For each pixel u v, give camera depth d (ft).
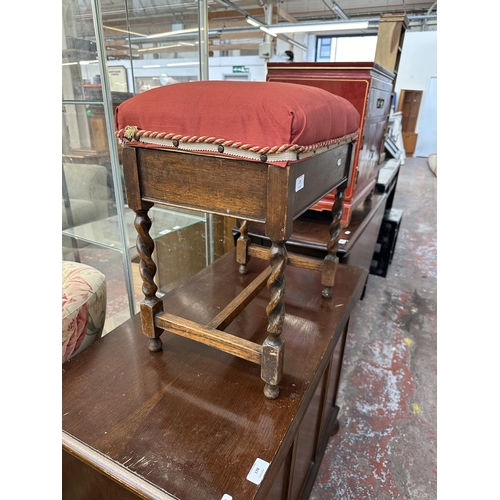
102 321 2.60
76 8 2.85
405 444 3.75
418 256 8.66
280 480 2.19
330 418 3.59
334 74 3.79
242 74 19.43
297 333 2.51
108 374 2.10
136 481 1.51
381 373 4.77
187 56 4.41
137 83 4.28
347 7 19.67
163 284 4.99
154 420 1.80
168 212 4.41
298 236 4.06
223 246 5.45
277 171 1.57
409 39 20.56
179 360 2.23
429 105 21.36
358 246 4.37
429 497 3.24
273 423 1.80
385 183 6.24
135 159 1.91
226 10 13.08
